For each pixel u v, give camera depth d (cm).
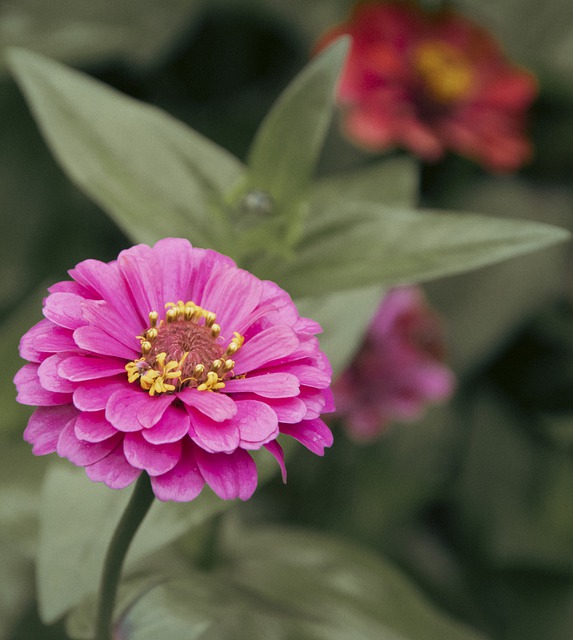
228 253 52
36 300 58
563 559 69
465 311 69
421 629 56
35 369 44
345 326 54
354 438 67
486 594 69
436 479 69
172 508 50
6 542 63
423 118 67
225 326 46
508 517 70
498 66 69
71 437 43
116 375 44
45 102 53
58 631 63
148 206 53
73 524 50
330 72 51
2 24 70
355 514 68
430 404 70
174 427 43
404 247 51
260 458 52
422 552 70
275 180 52
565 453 70
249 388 44
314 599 57
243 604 56
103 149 53
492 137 67
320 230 52
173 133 54
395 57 66
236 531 59
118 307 45
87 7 70
